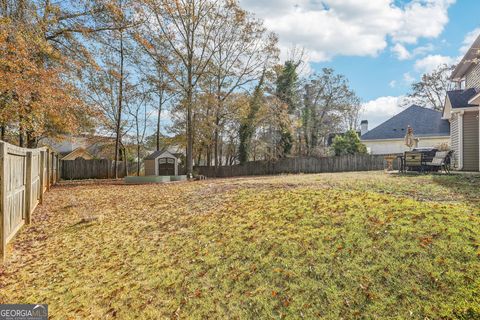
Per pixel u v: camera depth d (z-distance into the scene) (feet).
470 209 14.37
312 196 20.07
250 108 74.84
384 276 10.03
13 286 12.43
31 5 32.81
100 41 43.88
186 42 57.47
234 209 19.92
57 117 37.06
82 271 13.64
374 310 8.80
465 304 8.32
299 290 10.18
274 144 82.07
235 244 14.25
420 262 10.34
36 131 37.32
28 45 30.71
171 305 10.40
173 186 38.29
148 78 60.85
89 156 98.48
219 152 88.63
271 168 75.10
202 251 14.15
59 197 31.40
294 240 13.47
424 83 101.91
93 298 11.32
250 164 76.54
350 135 79.51
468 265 9.73
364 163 68.03
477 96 31.19
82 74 41.52
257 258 12.60
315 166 72.18
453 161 42.09
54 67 36.01
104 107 68.13
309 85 96.58
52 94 33.45
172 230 17.78
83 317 10.18
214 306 10.05
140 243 16.35
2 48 27.78
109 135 77.30
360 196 18.53
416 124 80.59
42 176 28.14
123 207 25.57
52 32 38.32
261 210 18.61
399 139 79.51
